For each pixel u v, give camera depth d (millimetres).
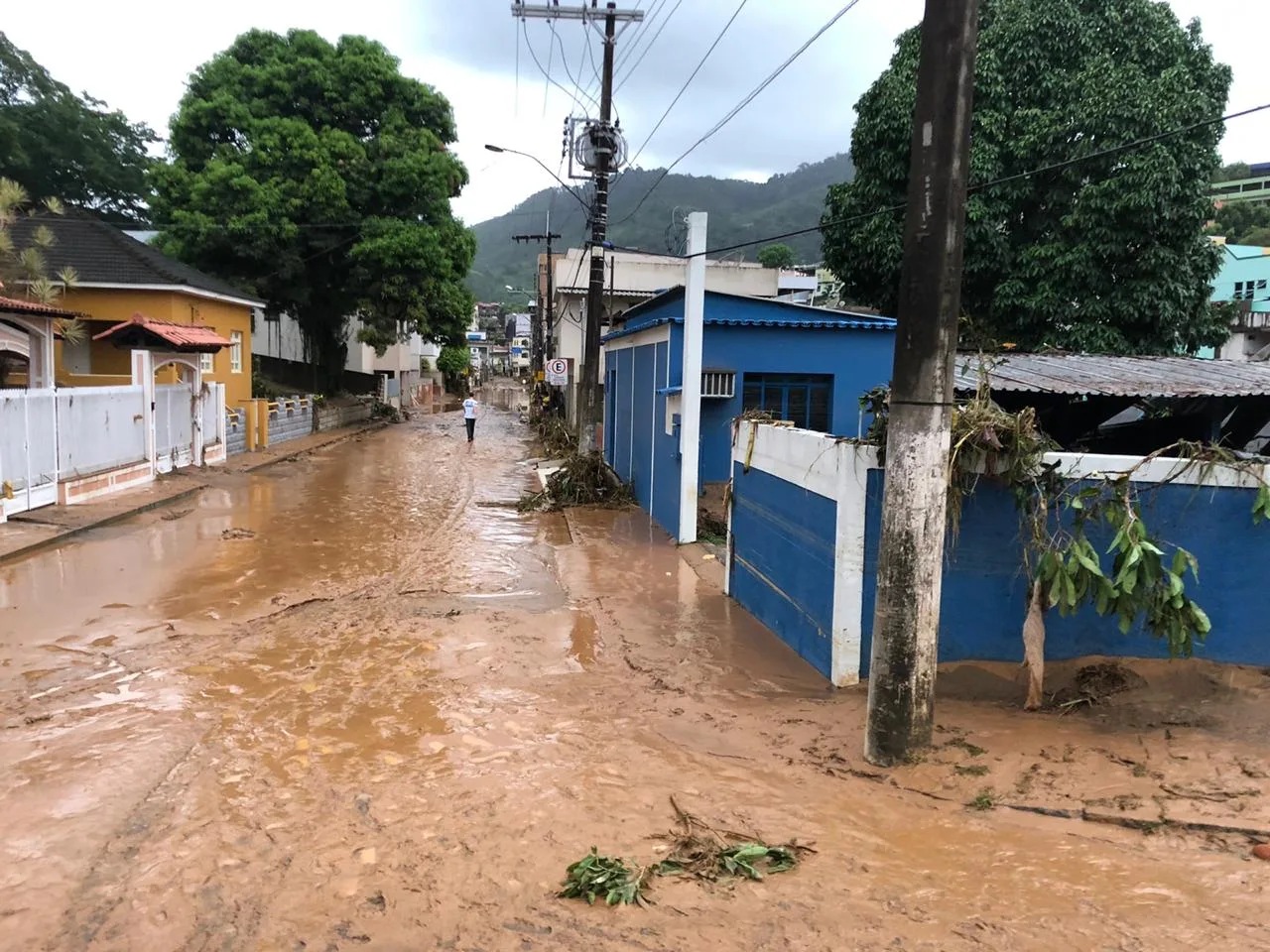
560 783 4770
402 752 5246
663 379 13875
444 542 12312
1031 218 16219
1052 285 15516
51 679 6512
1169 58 15367
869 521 6355
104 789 4656
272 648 7363
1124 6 15586
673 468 12945
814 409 13812
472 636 7805
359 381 42062
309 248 28500
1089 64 15203
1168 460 5645
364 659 7078
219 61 28500
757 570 8562
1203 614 4902
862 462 6316
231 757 5137
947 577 6082
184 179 27094
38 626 7871
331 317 32781
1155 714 5262
